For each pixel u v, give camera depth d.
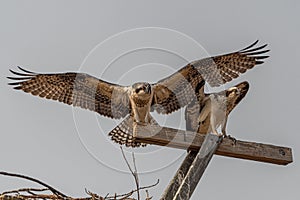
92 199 9.20
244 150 9.30
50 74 10.53
